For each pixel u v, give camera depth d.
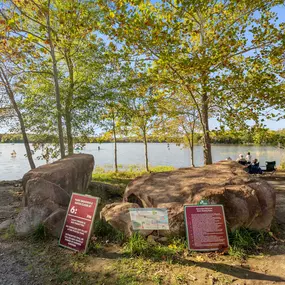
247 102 9.27
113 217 4.36
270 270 3.32
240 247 3.89
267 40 8.72
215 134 10.02
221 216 3.94
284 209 6.01
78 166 5.96
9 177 17.03
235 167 5.89
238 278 3.14
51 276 3.29
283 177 12.06
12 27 7.80
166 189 4.83
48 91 10.00
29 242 4.26
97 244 4.04
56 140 10.31
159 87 10.52
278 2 8.78
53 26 9.56
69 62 10.20
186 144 21.56
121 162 28.03
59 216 4.52
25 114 9.80
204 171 5.66
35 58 9.23
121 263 3.51
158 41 8.39
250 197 4.32
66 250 3.95
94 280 3.16
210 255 3.70
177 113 11.99
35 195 4.80
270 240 4.21
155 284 3.03
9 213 6.09
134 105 11.45
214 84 8.89
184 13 9.16
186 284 3.03
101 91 9.72
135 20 8.12
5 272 3.39
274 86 8.59
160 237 4.16
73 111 9.75
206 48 9.02
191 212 3.95
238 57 10.49
